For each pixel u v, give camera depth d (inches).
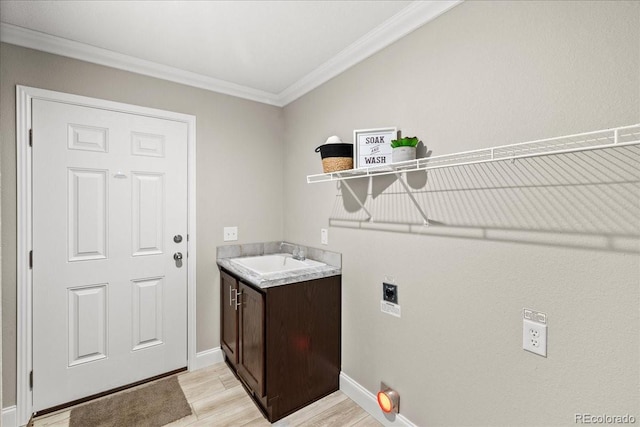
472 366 50.0
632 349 34.8
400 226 62.0
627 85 34.7
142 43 69.8
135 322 79.1
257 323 67.8
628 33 34.6
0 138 62.4
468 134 50.1
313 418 67.3
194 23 62.4
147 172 80.4
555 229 40.4
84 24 62.4
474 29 49.3
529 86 42.7
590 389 37.8
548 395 41.4
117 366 76.7
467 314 50.6
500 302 46.3
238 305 78.0
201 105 88.5
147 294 80.8
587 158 37.7
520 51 43.7
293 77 87.7
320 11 58.5
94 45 70.4
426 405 57.4
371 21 61.6
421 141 57.8
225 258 93.0
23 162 64.8
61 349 69.7
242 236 96.5
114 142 75.7
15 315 64.2
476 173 49.0
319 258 85.4
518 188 44.0
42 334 67.5
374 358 68.4
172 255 84.4
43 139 67.3
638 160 34.1
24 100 64.9
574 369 39.0
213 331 91.3
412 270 59.7
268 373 65.5
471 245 49.8
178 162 85.0
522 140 43.4
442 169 54.1
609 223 36.1
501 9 45.9
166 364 83.7
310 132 90.3
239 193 95.7
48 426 63.8
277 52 74.0
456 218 51.9
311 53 74.4
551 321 40.9
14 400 64.1
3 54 63.1
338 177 77.6
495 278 46.8
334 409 70.4
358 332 72.6
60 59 69.1
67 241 70.3
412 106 59.7
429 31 56.5
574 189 38.7
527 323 43.2
